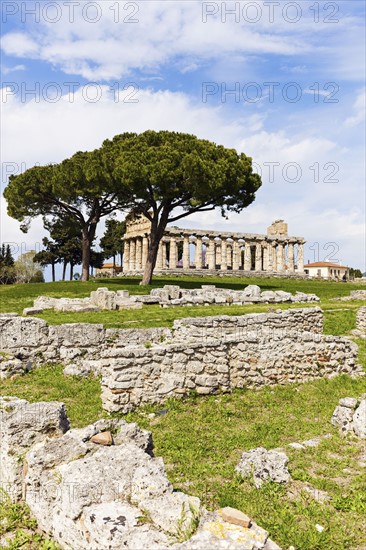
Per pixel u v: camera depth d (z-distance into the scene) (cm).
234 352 1583
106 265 13538
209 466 956
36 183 5488
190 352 1477
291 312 2277
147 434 909
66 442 812
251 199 5284
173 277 7294
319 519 752
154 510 622
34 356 1880
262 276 8800
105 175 4850
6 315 2302
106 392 1370
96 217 5797
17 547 707
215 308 3672
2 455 855
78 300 3834
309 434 1170
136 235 8706
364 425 1135
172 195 4775
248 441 1111
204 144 4922
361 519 759
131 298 3828
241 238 8931
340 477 920
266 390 1586
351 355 1825
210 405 1420
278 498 822
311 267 12656
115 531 588
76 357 1938
